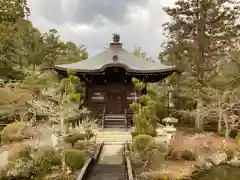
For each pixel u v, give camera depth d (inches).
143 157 602.9
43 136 804.0
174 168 558.6
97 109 1182.9
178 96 1216.8
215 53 1132.5
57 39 2309.3
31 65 1680.6
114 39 1439.5
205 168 578.6
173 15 1211.2
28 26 1713.8
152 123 740.0
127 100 1193.4
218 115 921.5
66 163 530.3
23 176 473.1
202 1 1096.8
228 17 1136.8
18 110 978.7
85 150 708.0
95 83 1207.6
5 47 1427.2
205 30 1152.8
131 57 1338.6
